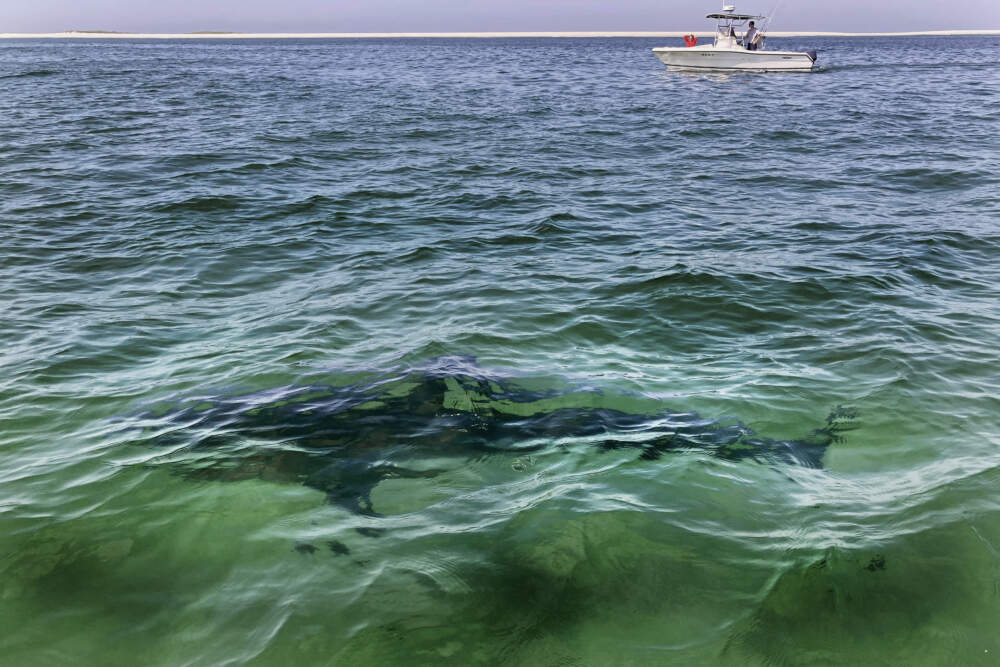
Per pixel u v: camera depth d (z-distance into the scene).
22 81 34.38
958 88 31.83
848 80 36.25
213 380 5.65
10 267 8.53
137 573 3.50
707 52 39.50
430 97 28.69
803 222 10.66
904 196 12.28
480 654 2.95
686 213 11.28
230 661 2.95
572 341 6.46
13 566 3.55
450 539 3.69
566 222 10.66
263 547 3.66
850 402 5.24
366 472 4.30
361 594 3.30
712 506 3.98
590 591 3.31
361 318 7.03
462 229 10.34
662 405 5.18
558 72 44.50
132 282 8.12
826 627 3.10
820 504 4.00
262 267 8.66
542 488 4.14
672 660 2.92
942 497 4.04
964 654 2.96
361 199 12.02
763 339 6.51
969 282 7.97
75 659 2.98
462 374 5.64
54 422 5.04
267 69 47.25
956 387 5.45
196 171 13.88
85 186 12.52
